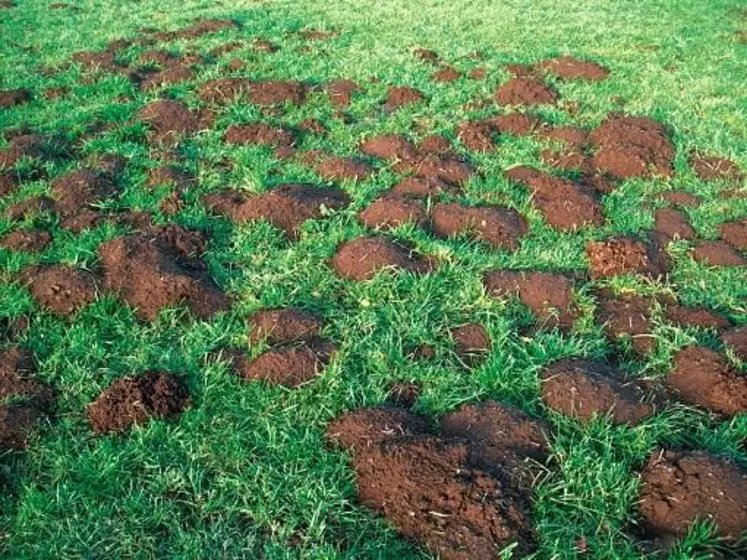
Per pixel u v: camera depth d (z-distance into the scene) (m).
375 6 11.50
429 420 3.79
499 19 10.62
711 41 9.53
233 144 6.75
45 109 7.44
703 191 5.95
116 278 4.71
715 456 3.44
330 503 3.29
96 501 3.30
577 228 5.46
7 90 7.77
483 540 3.09
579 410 3.78
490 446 3.55
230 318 4.49
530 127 6.98
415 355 4.21
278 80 8.09
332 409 3.83
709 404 3.89
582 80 8.15
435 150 6.56
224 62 8.69
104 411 3.75
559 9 11.24
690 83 8.02
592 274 4.96
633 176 6.23
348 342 4.24
